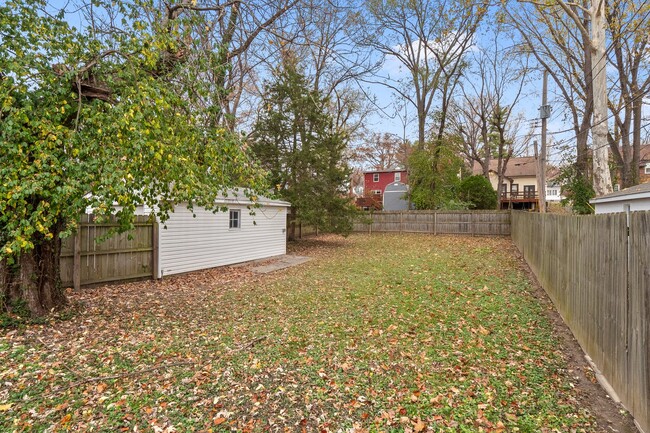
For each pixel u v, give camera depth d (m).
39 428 2.77
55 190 3.85
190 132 4.91
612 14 14.86
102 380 3.53
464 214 20.31
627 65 18.00
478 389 3.40
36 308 5.22
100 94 4.87
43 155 3.73
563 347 4.40
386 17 20.89
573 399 3.19
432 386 3.47
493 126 28.62
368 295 7.13
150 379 3.58
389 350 4.36
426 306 6.23
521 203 34.06
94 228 7.63
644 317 2.60
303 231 19.44
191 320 5.58
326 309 6.20
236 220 11.56
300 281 8.71
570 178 18.77
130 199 4.45
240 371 3.79
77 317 5.44
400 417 2.97
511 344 4.50
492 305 6.19
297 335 4.91
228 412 3.03
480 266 10.16
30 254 5.16
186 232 9.69
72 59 4.33
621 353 3.03
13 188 3.67
